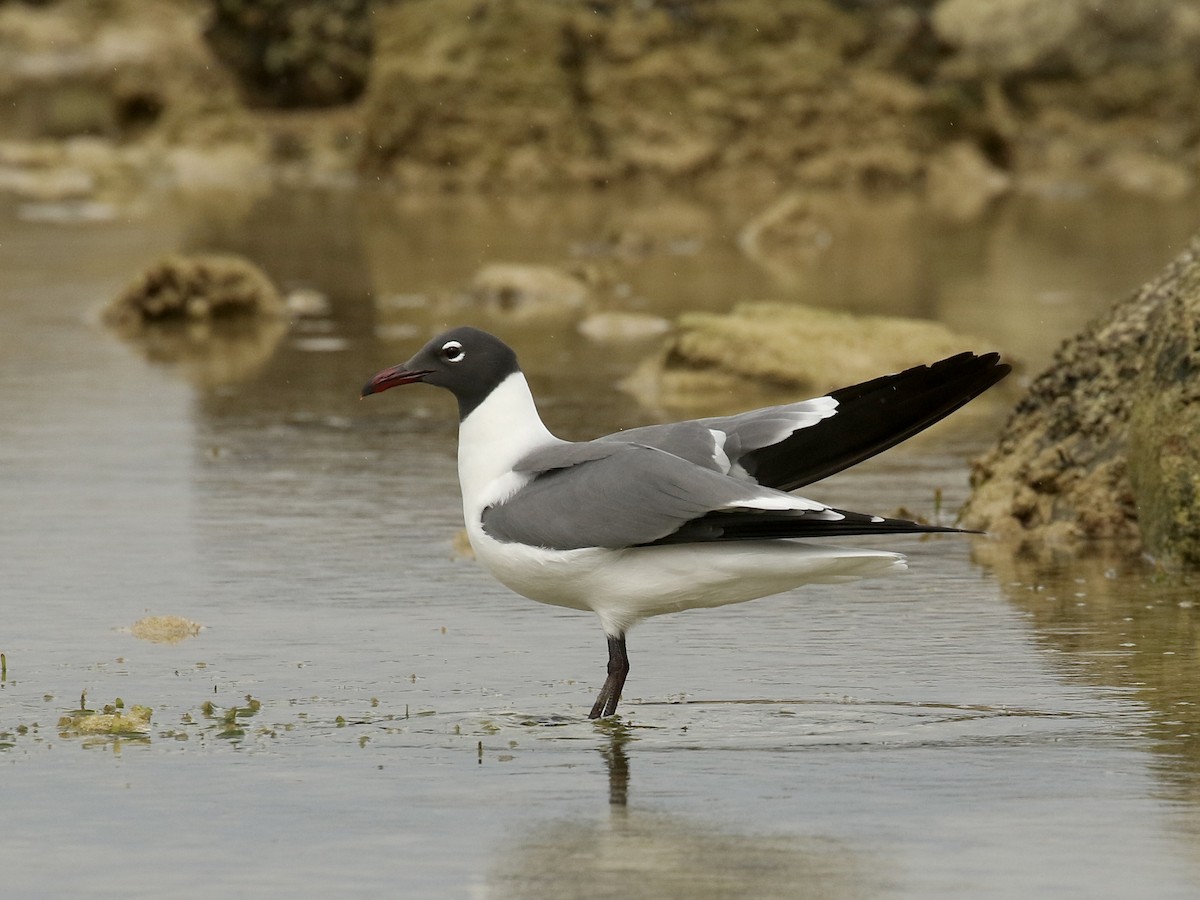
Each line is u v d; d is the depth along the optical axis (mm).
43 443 17984
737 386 21125
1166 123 52875
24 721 9672
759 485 9484
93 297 28422
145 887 7348
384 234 37625
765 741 9289
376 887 7320
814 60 48812
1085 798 8273
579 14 48469
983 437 18500
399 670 10711
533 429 10133
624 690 10297
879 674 10508
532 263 33188
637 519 9281
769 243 36844
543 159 47625
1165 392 13102
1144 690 10062
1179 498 12852
